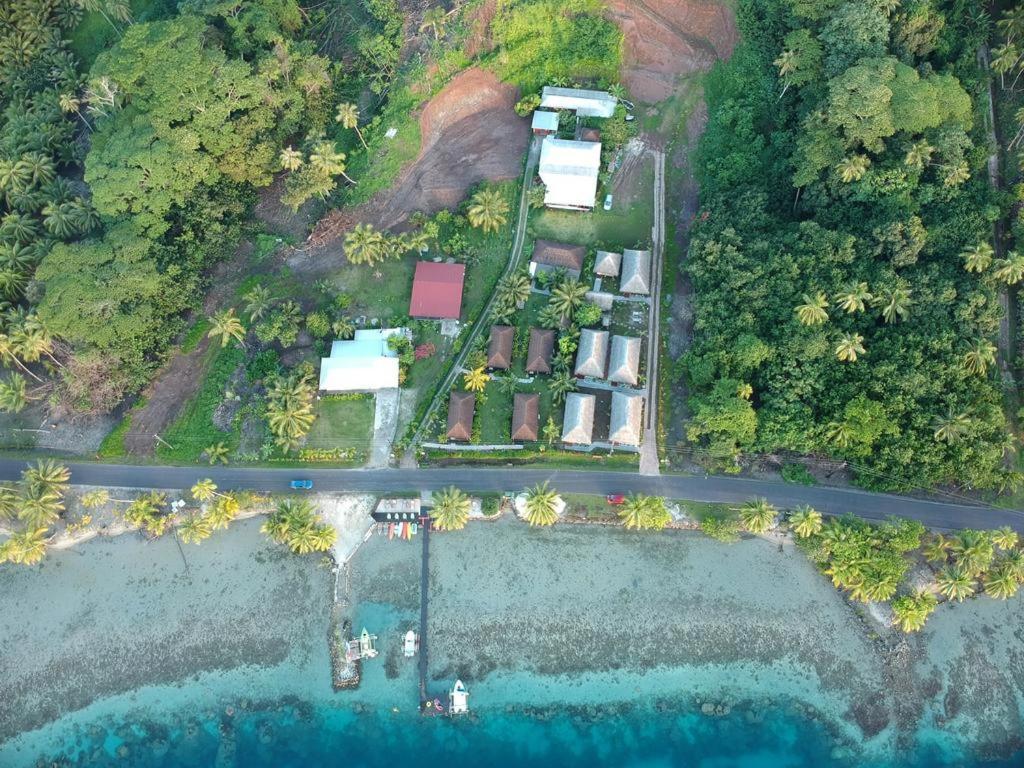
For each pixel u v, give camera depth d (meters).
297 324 106.94
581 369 102.12
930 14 99.12
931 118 93.88
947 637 91.31
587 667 92.50
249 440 103.88
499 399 104.00
